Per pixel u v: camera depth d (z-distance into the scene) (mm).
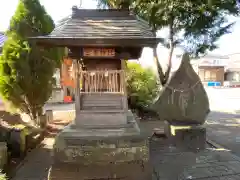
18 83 9227
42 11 10328
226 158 7457
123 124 5852
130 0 10969
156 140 9508
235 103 22203
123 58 5758
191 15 11273
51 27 10805
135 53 5867
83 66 6059
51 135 10469
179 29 12203
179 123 9273
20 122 10453
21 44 9414
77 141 5402
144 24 6121
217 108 19500
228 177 6082
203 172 6406
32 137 8930
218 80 45281
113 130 5656
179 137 8625
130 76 14672
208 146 8875
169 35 12609
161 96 9469
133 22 5816
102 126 5793
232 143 9336
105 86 5902
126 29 5594
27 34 9562
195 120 9141
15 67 9086
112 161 5414
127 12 5977
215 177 6094
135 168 5438
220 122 13812
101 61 6031
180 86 9234
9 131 7965
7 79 9164
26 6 9898
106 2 11578
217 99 25000
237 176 6141
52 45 5504
